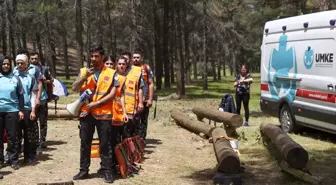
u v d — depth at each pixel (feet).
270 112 43.01
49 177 24.36
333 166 26.81
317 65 34.76
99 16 114.83
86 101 22.63
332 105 32.94
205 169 26.37
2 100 25.79
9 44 95.76
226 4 141.28
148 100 31.71
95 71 22.71
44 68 31.09
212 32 118.11
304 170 23.18
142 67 31.19
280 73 40.68
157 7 107.45
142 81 29.58
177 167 26.89
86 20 108.17
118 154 24.13
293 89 38.47
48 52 114.42
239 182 22.45
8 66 25.79
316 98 34.86
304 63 36.65
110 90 22.71
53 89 32.96
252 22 107.04
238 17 141.59
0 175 24.11
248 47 170.50
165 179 24.03
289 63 39.14
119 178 24.07
